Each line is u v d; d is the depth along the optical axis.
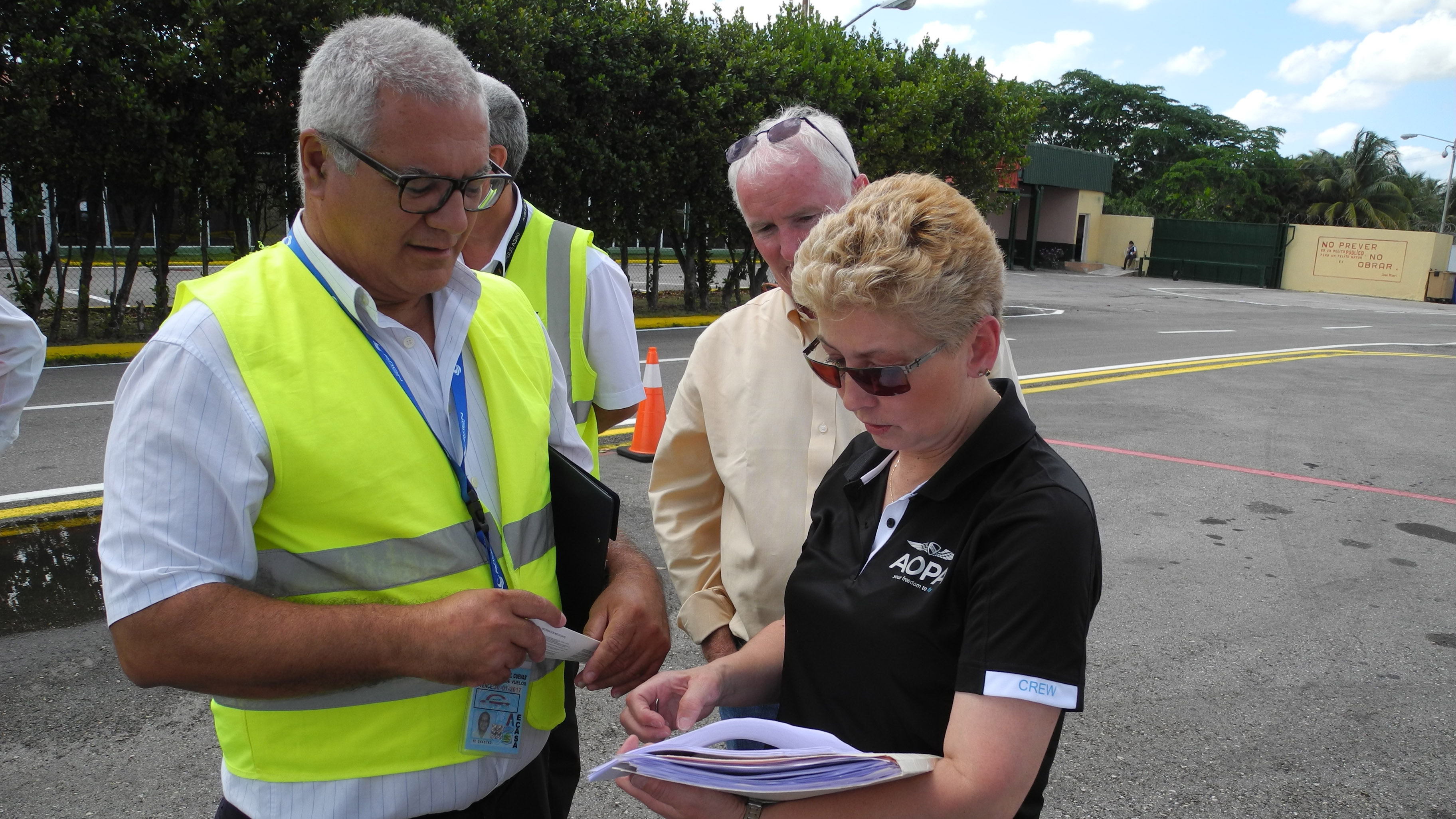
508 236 2.45
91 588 4.02
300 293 1.29
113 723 3.04
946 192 1.17
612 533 1.51
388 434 1.29
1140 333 15.84
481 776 1.42
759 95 13.60
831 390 1.83
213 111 9.32
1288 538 5.25
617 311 2.60
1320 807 2.81
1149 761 3.02
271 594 1.27
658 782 1.17
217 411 1.19
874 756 1.07
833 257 1.17
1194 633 3.97
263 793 1.31
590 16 12.11
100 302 13.84
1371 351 14.16
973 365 1.21
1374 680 3.59
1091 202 38.41
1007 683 1.05
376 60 1.21
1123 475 6.46
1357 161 48.12
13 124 8.48
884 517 1.31
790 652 1.44
